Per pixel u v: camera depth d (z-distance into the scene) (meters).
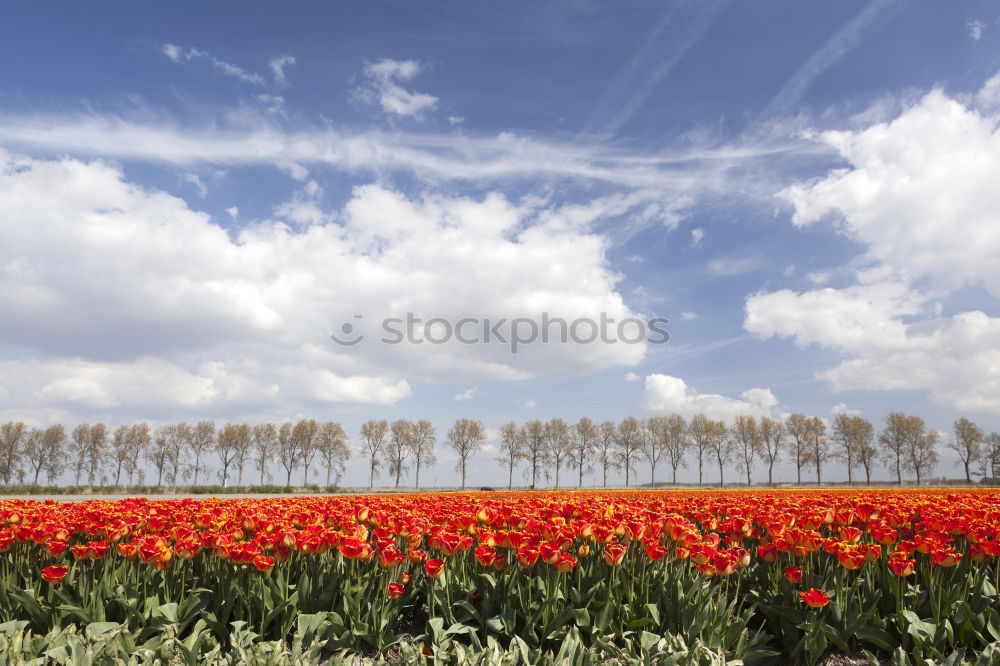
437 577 6.36
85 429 72.12
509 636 5.69
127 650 5.16
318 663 5.33
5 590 5.98
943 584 6.46
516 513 7.15
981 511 7.74
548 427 77.38
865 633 5.75
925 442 71.56
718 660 5.04
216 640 5.57
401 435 76.56
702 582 6.19
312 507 8.45
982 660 5.02
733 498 11.58
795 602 6.09
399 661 5.17
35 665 4.84
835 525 7.88
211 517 7.13
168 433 72.69
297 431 76.38
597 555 6.66
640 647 5.45
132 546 6.13
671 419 79.44
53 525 6.48
